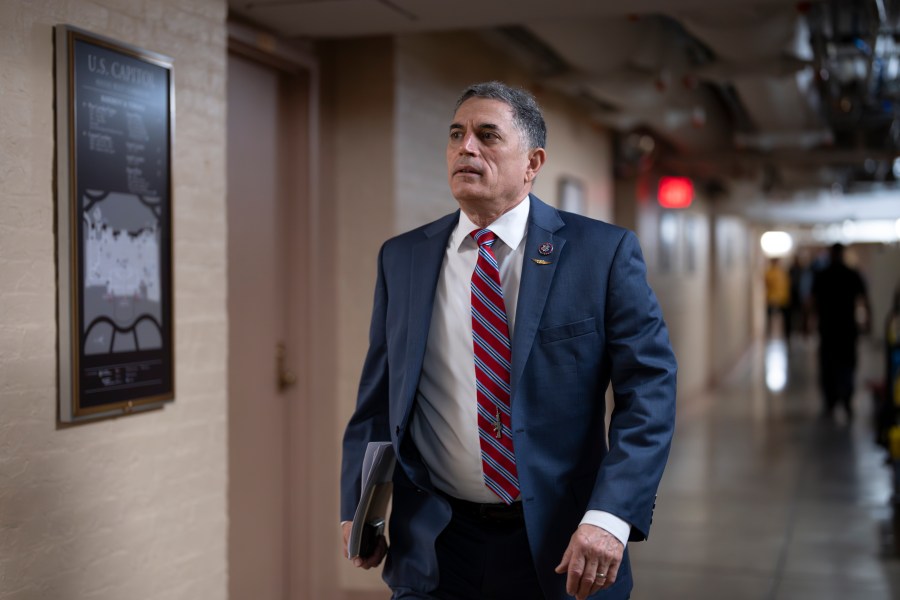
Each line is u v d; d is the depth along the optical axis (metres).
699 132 15.85
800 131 15.08
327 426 8.48
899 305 12.72
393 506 4.17
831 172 23.16
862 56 11.01
